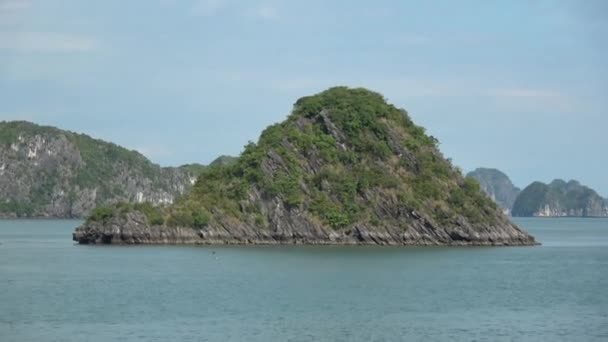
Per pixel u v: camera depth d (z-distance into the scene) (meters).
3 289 129.88
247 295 124.25
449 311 111.31
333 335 93.44
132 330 94.81
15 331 93.94
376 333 94.88
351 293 127.81
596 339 93.31
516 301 122.25
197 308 110.69
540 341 91.81
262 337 91.69
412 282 145.12
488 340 92.00
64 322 99.50
